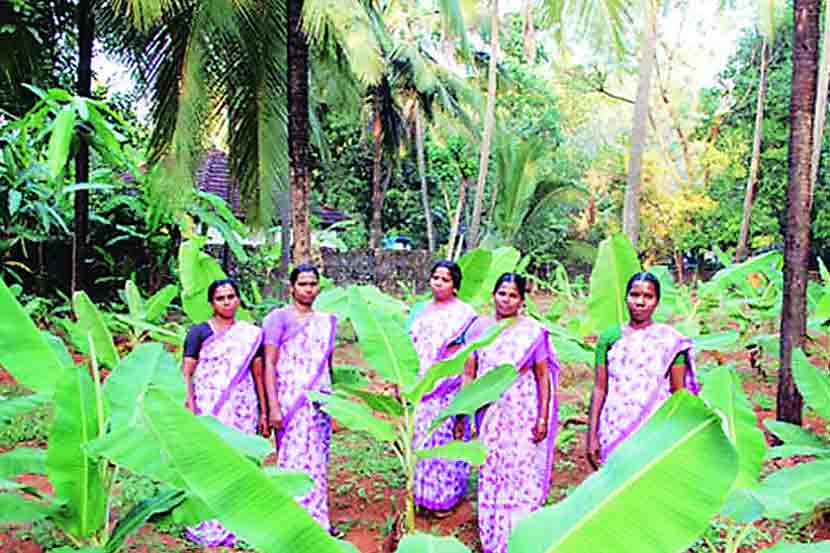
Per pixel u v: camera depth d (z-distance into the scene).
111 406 3.58
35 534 4.38
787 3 20.12
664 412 2.23
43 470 3.56
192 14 10.31
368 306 4.58
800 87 5.52
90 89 11.27
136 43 10.92
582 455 6.39
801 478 3.34
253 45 11.14
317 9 8.73
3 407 3.70
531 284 26.06
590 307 6.14
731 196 25.11
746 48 24.09
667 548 2.00
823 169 20.83
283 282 15.14
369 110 22.98
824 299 6.99
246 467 2.24
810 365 4.62
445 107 21.27
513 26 25.59
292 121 9.79
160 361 3.96
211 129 11.75
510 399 4.19
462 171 26.06
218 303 4.55
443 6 13.34
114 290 14.91
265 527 2.17
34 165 10.67
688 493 2.03
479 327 4.48
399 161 25.17
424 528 4.73
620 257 6.08
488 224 21.95
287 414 4.51
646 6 11.10
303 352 4.54
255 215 12.40
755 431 3.43
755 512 2.85
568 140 30.02
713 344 6.41
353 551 2.48
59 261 14.66
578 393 8.57
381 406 4.40
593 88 22.83
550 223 24.62
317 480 4.52
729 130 24.59
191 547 4.37
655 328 3.96
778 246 25.91
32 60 11.48
